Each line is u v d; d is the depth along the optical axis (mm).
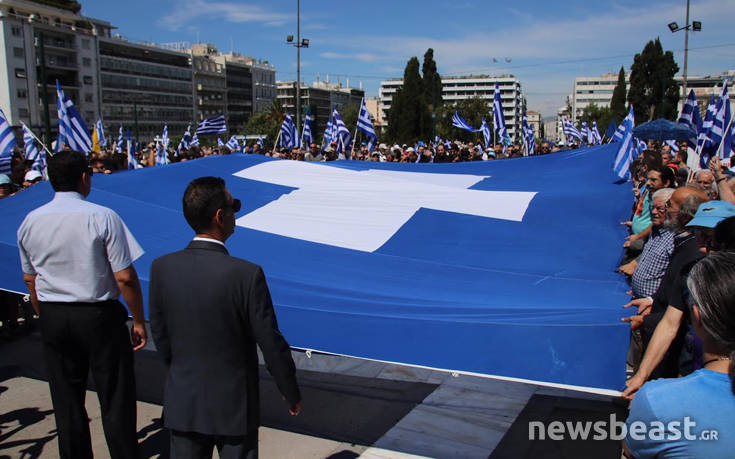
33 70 77312
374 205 5324
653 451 1673
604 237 4594
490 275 3873
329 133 18844
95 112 88750
